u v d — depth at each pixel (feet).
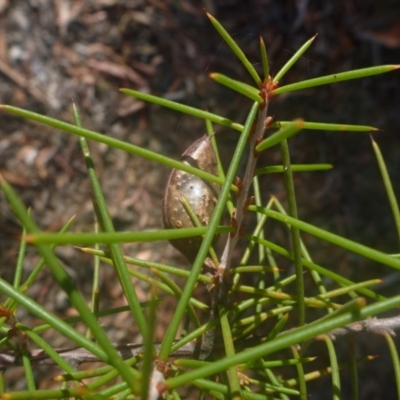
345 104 2.88
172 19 2.90
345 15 2.90
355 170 2.84
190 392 2.36
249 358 0.66
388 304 0.65
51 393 0.71
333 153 2.85
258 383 0.83
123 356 0.88
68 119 2.74
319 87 2.88
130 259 0.85
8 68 2.74
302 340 0.65
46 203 2.67
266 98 0.76
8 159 2.68
